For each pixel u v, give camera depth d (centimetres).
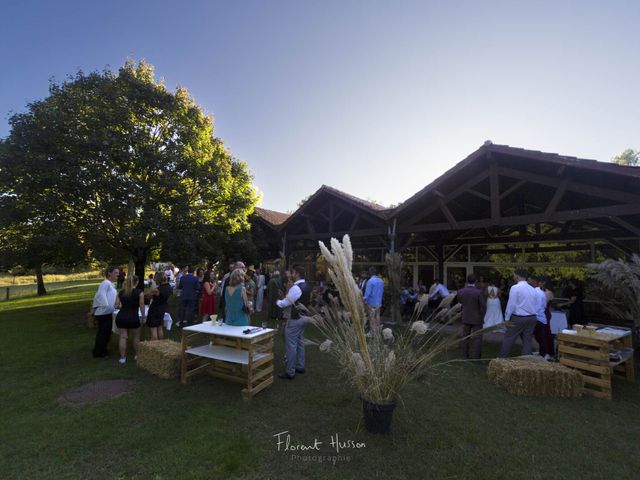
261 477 273
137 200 1030
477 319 618
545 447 324
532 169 776
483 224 813
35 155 925
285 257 1427
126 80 1128
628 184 681
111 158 1007
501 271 1122
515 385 460
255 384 471
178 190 1131
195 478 270
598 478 278
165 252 1239
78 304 1512
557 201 706
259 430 349
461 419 382
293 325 507
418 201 959
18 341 740
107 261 1297
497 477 277
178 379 502
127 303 583
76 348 677
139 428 349
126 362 583
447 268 1265
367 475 278
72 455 299
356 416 385
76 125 1000
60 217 1002
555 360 611
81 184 945
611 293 684
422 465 293
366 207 1091
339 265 337
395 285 998
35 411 388
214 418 374
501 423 374
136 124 1135
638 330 609
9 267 1145
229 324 511
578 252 966
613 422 380
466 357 633
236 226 1381
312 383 489
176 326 903
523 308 549
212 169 1238
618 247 891
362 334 339
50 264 1215
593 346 515
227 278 920
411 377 354
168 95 1177
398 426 363
